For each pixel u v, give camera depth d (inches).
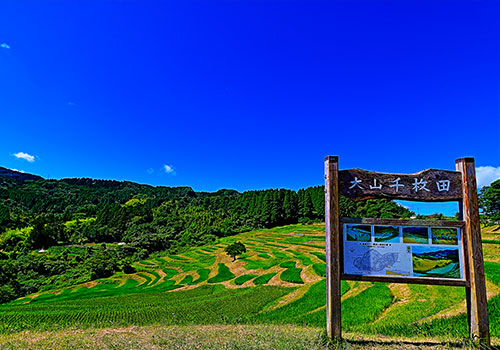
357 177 303.0
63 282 2989.7
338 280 286.8
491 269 981.2
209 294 1820.9
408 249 289.7
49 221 5147.6
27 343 354.9
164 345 323.0
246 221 5241.1
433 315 665.0
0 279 2699.3
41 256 3730.3
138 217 5615.2
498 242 1560.0
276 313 999.6
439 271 284.2
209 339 349.7
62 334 423.8
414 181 301.9
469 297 281.3
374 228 295.3
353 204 3592.5
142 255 3998.5
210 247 4124.0
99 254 3644.2
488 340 268.4
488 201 1980.8
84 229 5142.7
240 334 387.2
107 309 1423.5
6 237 4389.8
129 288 2561.5
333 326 283.3
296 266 2143.2
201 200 7037.4
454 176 301.4
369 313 781.3
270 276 1961.1
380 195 299.6
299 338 323.9
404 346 283.7
